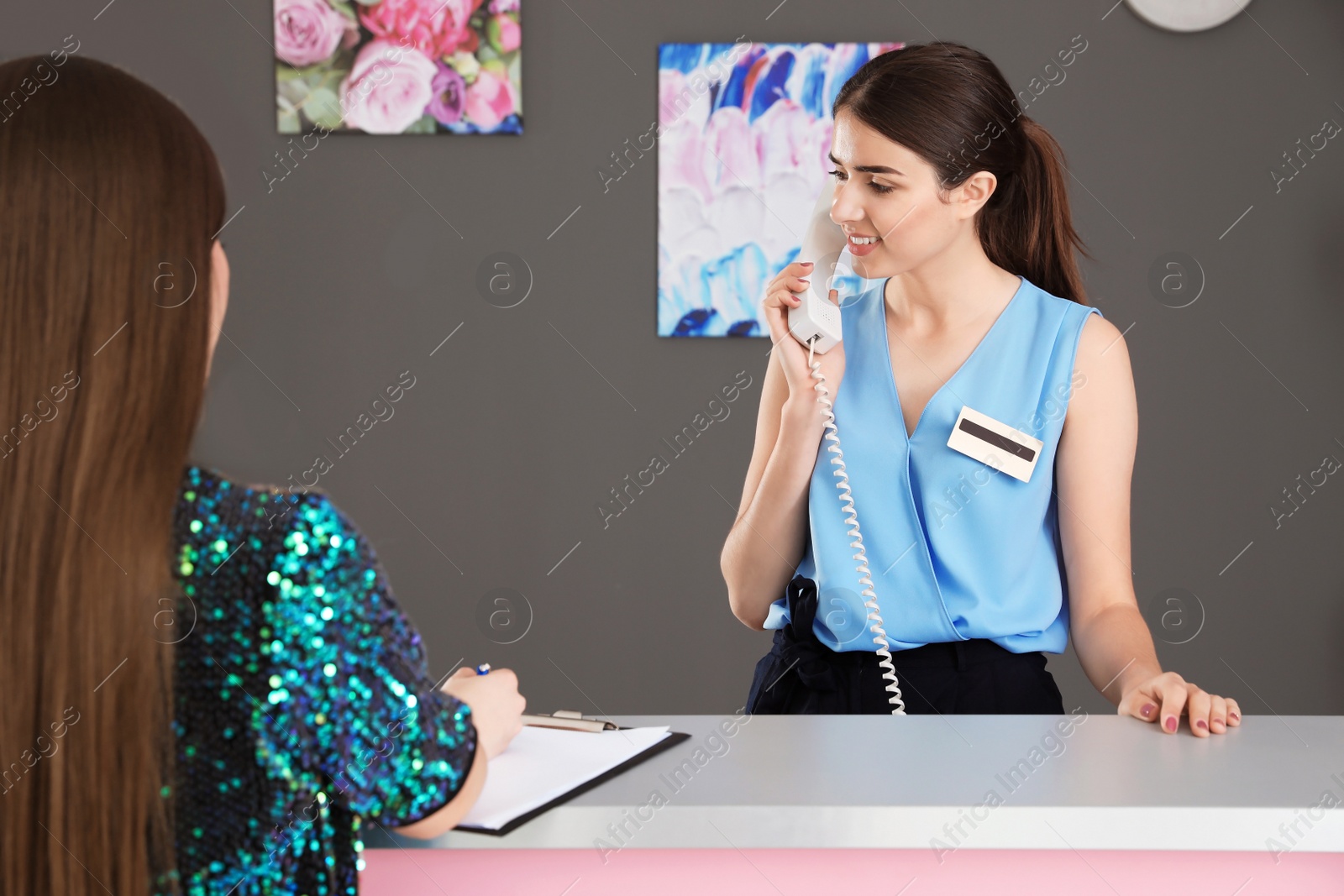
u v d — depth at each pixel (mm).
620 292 2812
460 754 754
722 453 2852
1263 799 847
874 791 864
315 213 2773
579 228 2795
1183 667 2881
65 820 650
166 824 683
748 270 2789
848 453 1480
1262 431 2836
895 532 1440
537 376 2830
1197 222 2799
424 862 856
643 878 858
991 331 1459
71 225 647
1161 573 2875
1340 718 1094
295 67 2723
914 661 1415
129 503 652
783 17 2748
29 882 655
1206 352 2828
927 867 854
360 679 702
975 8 2750
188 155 693
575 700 2889
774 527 1527
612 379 2834
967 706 1386
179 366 679
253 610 688
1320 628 2859
